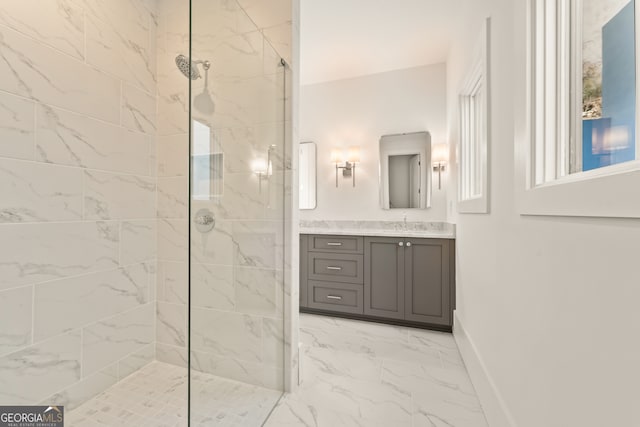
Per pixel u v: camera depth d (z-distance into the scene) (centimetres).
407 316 252
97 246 153
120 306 165
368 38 259
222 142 121
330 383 166
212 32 115
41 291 129
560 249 79
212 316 114
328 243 278
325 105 343
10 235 119
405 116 314
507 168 121
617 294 58
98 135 153
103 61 155
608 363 61
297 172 167
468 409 145
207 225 113
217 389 115
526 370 100
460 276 216
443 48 276
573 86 89
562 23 92
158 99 186
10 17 118
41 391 129
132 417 137
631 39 66
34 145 126
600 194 61
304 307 285
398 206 316
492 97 143
